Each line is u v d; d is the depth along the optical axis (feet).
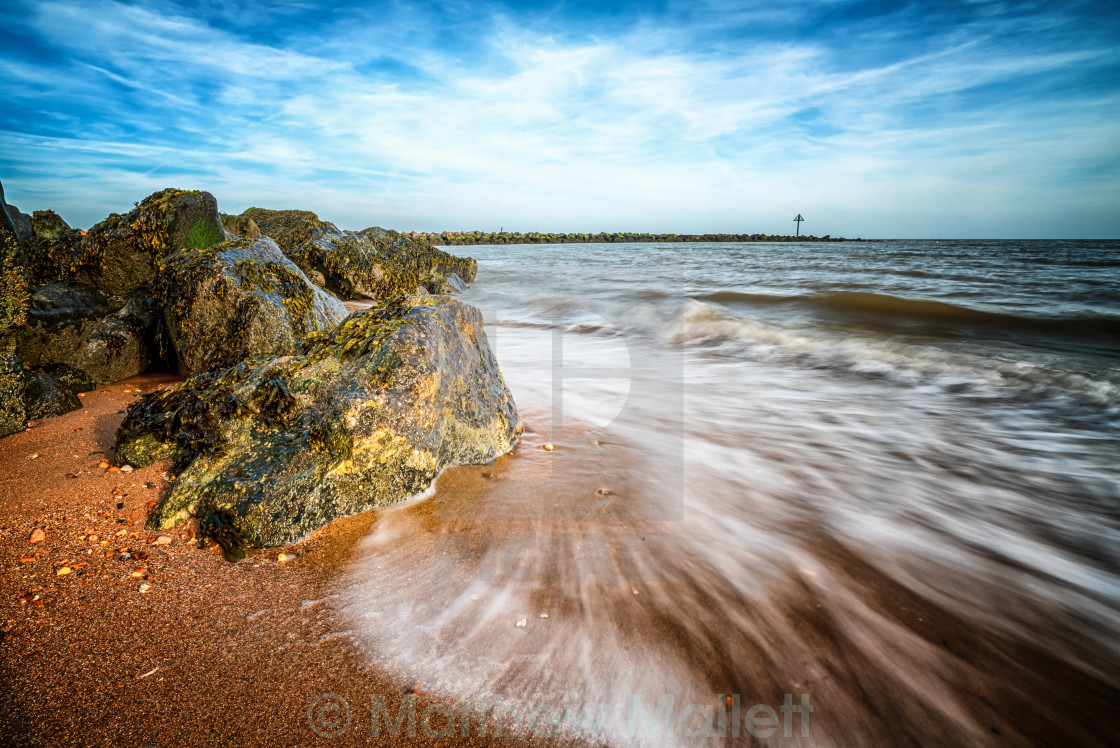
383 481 13.32
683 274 80.48
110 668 8.67
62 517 12.39
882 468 17.61
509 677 9.01
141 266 26.84
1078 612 11.12
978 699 9.03
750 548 12.94
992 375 27.35
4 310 18.15
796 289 58.95
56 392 19.29
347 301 54.29
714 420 21.70
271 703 8.29
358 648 9.41
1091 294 51.88
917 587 11.80
